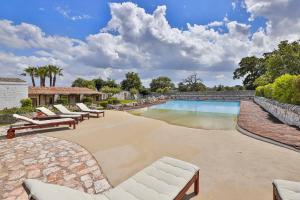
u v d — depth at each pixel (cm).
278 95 1291
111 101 2445
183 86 4953
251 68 4238
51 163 479
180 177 306
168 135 779
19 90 1659
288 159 496
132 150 586
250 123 948
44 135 778
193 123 1133
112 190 276
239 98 3288
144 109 2041
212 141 681
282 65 2114
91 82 4891
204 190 349
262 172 421
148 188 279
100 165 469
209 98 3556
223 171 430
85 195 239
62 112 1217
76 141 686
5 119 1130
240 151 566
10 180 389
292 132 744
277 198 257
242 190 348
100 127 955
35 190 183
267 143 649
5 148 596
